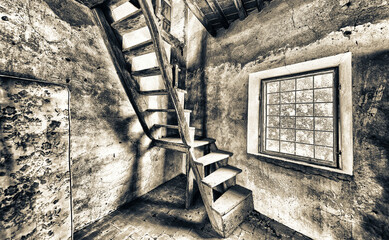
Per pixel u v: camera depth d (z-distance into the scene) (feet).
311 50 6.27
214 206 6.76
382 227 4.85
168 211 7.97
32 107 4.36
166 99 10.57
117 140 7.66
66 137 5.13
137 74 6.82
